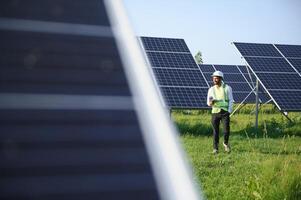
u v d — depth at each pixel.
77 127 2.42
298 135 17.33
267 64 21.86
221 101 12.38
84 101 2.54
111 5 3.12
